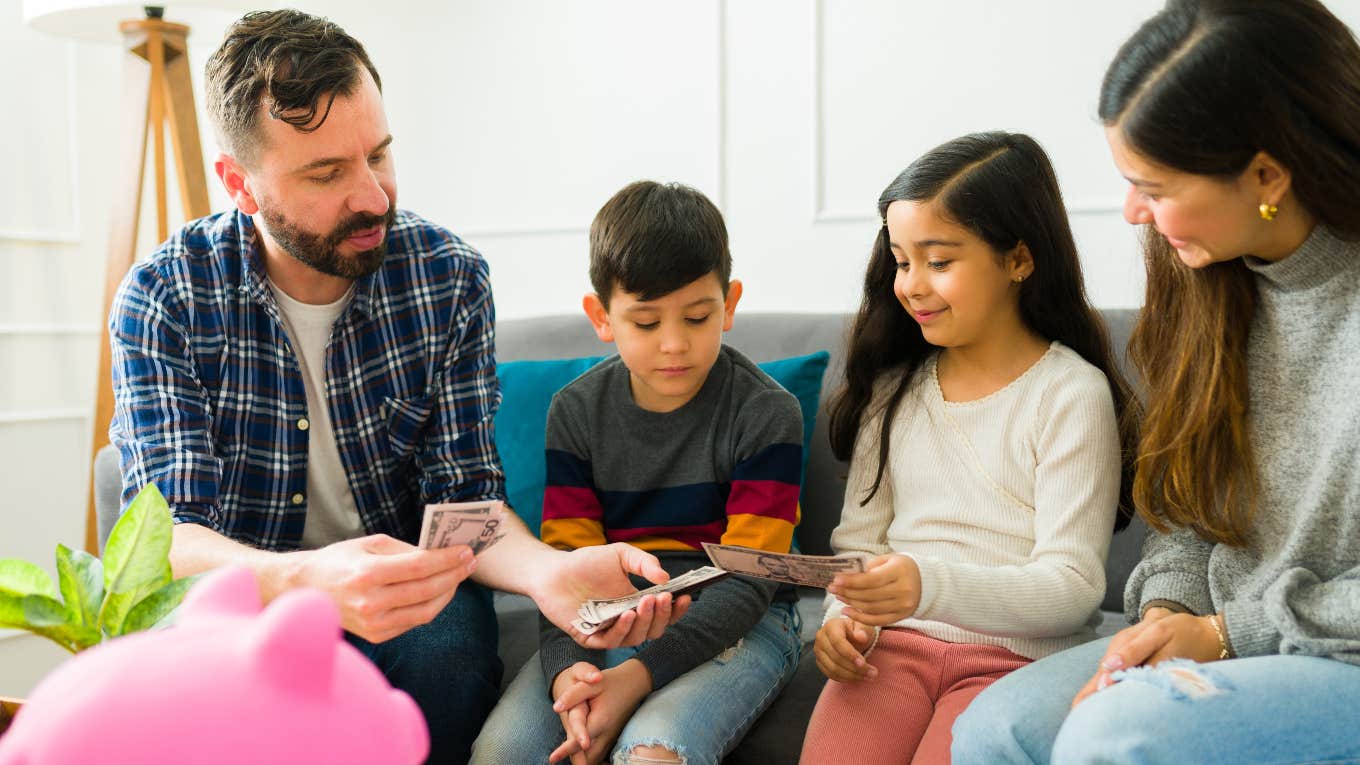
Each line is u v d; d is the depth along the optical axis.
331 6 3.01
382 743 0.67
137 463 1.41
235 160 1.42
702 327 1.50
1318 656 1.03
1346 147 1.03
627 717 1.32
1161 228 1.10
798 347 1.93
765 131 2.53
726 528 1.54
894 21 2.37
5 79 2.66
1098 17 2.16
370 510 1.60
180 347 1.47
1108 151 2.17
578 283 2.80
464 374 1.61
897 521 1.50
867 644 1.38
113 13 2.37
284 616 0.64
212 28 2.53
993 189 1.38
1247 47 1.01
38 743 0.62
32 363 2.71
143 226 3.07
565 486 1.59
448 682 1.38
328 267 1.45
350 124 1.38
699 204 1.53
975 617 1.27
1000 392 1.44
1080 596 1.28
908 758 1.30
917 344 1.56
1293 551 1.10
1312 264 1.08
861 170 2.43
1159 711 0.95
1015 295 1.45
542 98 2.80
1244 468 1.15
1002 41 2.26
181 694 0.63
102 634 0.89
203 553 1.28
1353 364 1.07
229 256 1.51
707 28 2.58
